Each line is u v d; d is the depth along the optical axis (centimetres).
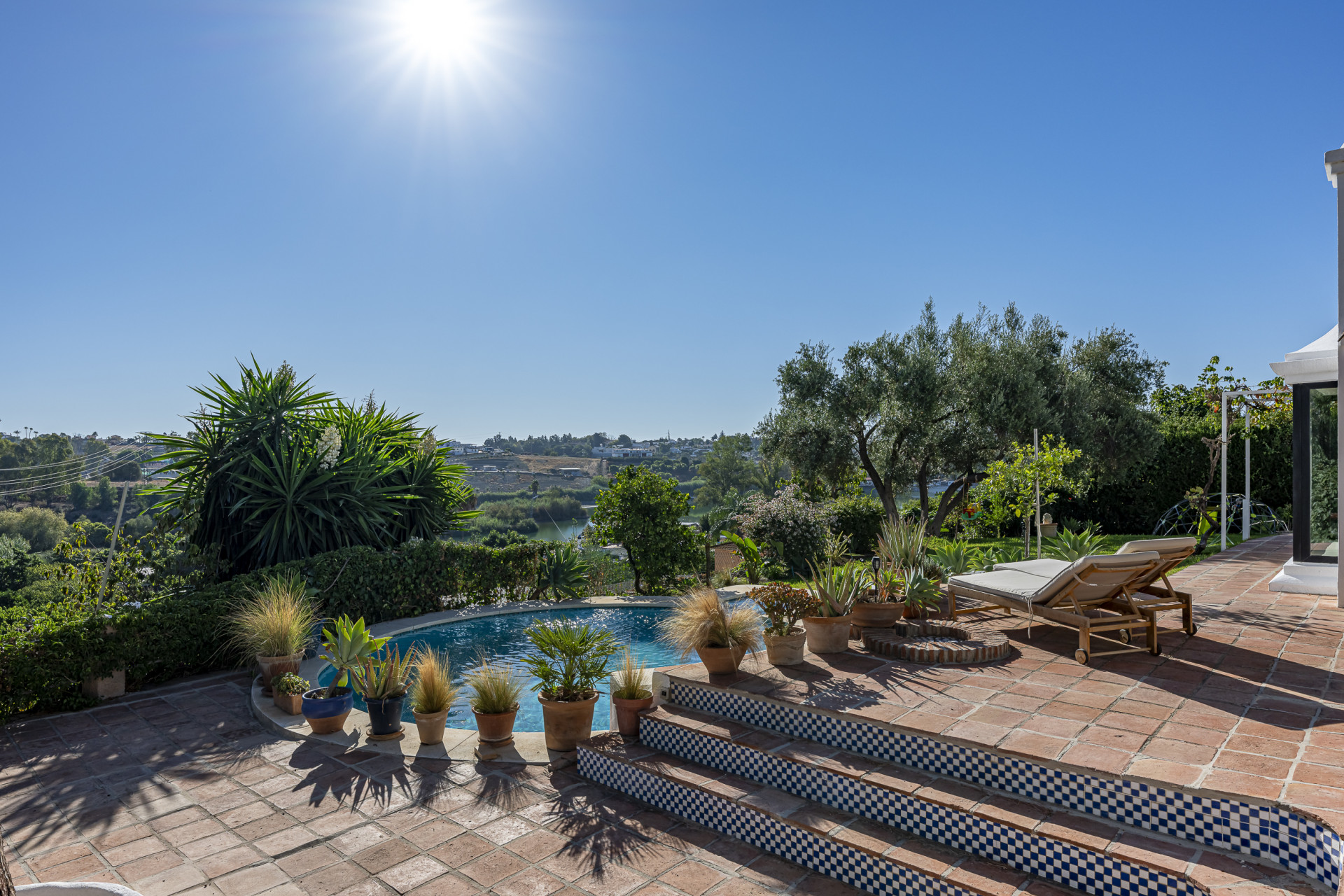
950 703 457
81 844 425
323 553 1060
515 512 4525
